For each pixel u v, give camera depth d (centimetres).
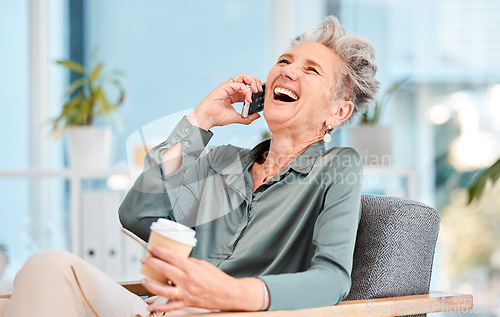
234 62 351
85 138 291
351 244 128
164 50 351
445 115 340
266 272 136
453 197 339
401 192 273
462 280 336
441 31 340
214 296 109
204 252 146
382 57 340
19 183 347
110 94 349
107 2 351
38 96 349
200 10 351
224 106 158
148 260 109
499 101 338
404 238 137
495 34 339
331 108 150
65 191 349
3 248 311
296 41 159
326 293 119
